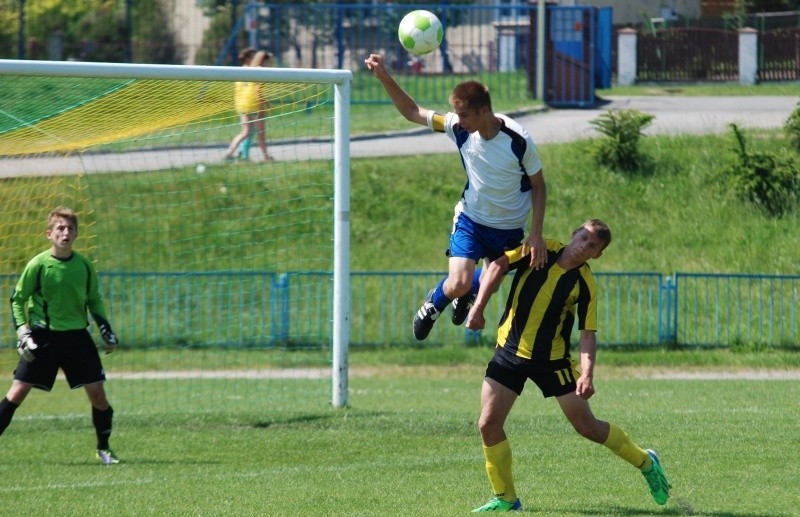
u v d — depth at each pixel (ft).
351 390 96.32
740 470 53.36
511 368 44.70
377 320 121.08
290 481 53.62
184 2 230.89
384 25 203.41
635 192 138.62
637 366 111.45
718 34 210.79
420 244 132.67
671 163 142.92
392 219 136.26
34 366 59.98
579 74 176.76
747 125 154.10
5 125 78.43
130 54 210.18
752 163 135.74
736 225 132.26
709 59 211.61
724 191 137.49
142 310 119.34
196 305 120.88
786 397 87.04
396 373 110.73
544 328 44.24
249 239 126.21
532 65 179.73
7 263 109.70
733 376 106.01
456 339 118.73
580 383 43.37
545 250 44.55
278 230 127.13
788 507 45.39
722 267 125.80
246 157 124.26
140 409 85.76
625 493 49.11
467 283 49.75
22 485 53.88
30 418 78.48
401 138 159.22
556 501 47.50
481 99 46.16
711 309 118.32
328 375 108.47
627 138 143.43
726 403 82.79
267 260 125.08
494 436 45.14
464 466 57.16
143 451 64.44
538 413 77.61
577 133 155.02
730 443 60.70
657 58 213.66
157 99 80.07
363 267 128.77
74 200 113.09
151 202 125.59
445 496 49.08
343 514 45.03
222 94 80.59
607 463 56.44
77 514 46.29
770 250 127.54
